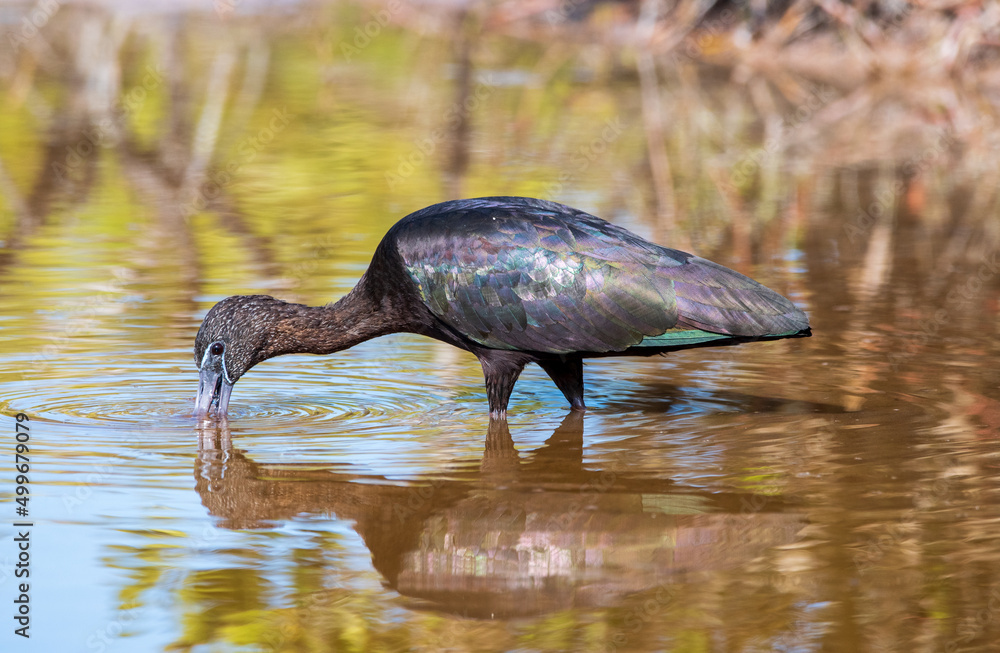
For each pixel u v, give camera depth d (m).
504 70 35.22
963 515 9.22
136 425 11.48
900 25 34.56
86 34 38.09
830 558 8.59
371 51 37.72
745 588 8.21
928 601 7.98
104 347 13.82
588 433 11.34
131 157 24.36
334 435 11.29
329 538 8.97
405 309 12.12
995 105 30.50
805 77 34.44
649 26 38.75
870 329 14.58
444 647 7.50
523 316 11.48
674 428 11.42
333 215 20.33
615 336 11.38
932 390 12.40
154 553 8.66
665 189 22.17
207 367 11.98
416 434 11.35
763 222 19.95
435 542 8.91
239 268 17.19
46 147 24.98
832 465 10.31
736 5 37.75
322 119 28.19
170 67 33.88
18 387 12.48
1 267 17.08
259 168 23.59
